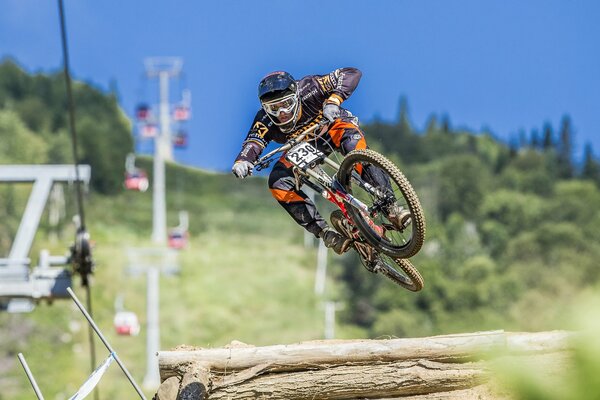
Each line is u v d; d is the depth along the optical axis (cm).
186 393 1619
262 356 1678
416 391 1655
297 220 1762
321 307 18262
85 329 15225
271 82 1648
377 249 1664
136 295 17162
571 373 700
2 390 13038
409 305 18100
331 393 1669
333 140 1734
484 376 1623
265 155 1688
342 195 1656
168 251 17662
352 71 1698
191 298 17588
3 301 4372
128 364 13975
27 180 4706
